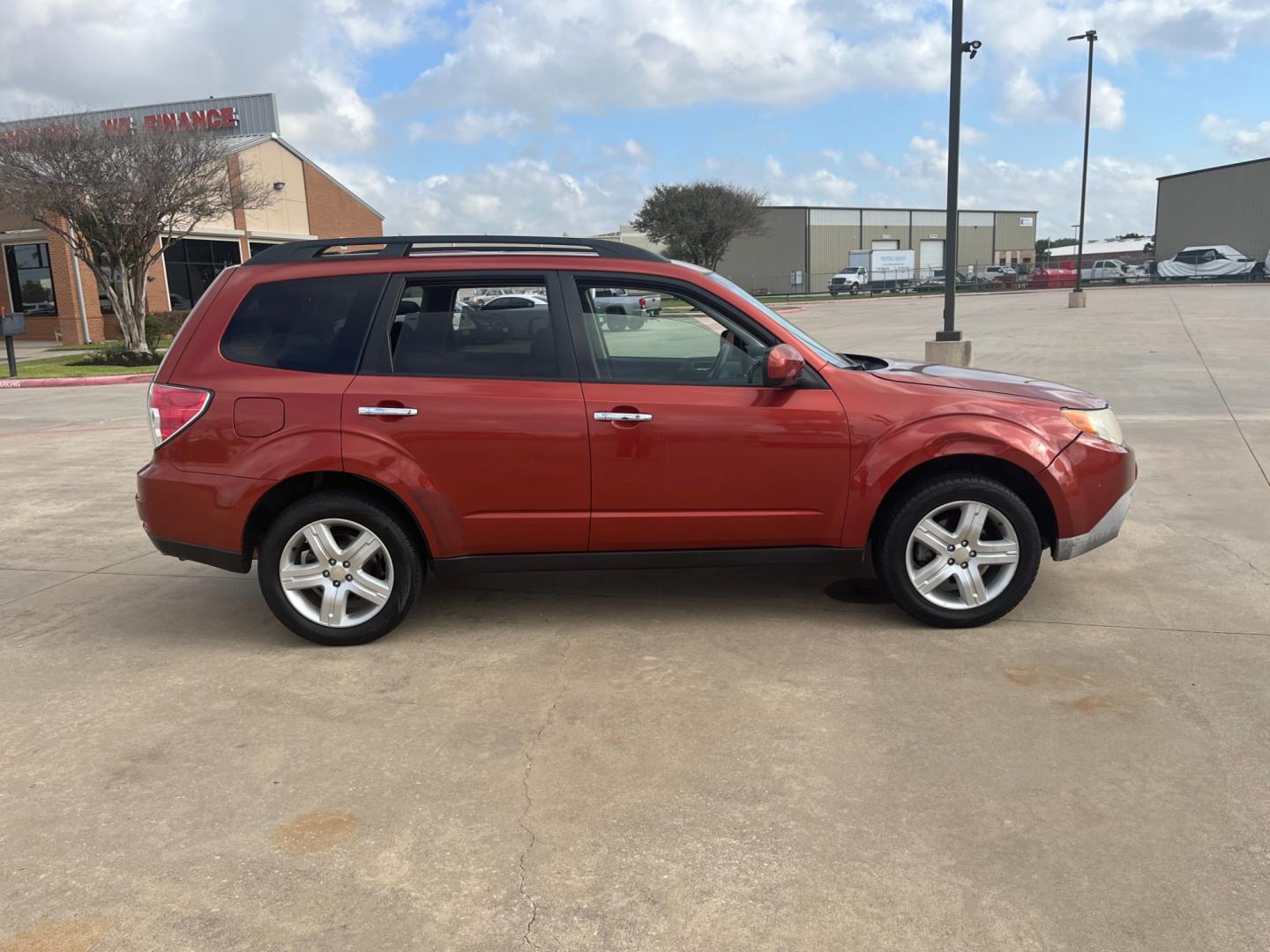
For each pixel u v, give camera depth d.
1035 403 4.27
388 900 2.52
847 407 4.15
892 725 3.43
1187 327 21.81
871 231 71.19
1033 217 80.56
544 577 5.25
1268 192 52.59
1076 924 2.37
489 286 4.21
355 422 4.07
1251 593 4.74
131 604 5.00
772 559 4.31
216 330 4.21
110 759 3.30
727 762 3.21
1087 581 4.98
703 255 51.97
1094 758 3.17
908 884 2.54
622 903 2.49
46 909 2.50
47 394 16.80
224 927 2.42
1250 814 2.83
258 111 36.59
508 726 3.50
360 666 4.09
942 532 4.24
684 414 4.11
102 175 20.22
